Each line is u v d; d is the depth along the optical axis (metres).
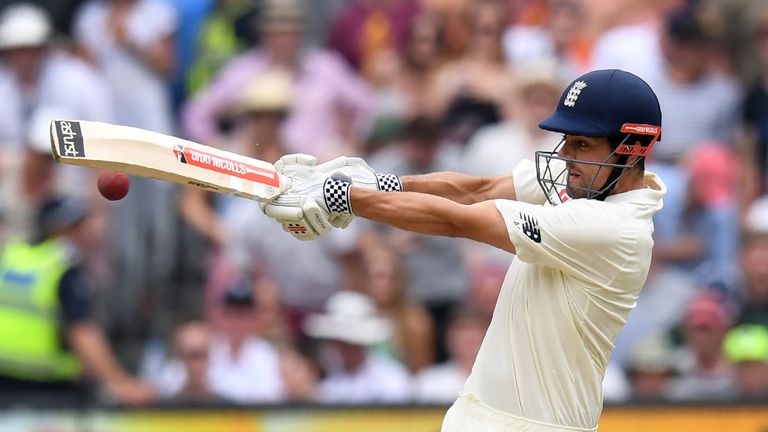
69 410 26.97
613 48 32.78
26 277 28.78
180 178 16.17
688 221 31.33
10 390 28.42
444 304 29.89
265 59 31.81
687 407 27.42
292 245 29.83
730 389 29.14
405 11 32.44
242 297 28.95
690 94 32.28
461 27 32.31
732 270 31.02
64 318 28.77
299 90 31.67
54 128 15.52
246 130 31.36
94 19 31.95
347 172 17.41
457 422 17.16
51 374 28.53
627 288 16.59
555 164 18.14
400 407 26.98
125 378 28.84
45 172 30.20
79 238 29.75
